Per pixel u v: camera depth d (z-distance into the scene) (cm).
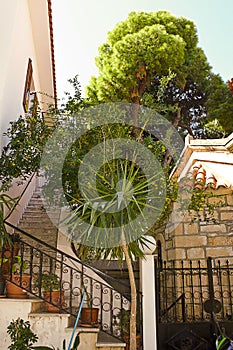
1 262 388
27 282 426
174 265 603
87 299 439
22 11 562
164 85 538
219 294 582
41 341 375
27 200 772
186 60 1269
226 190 594
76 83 523
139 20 1231
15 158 457
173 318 586
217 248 609
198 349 449
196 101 1283
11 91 522
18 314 379
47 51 749
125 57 1112
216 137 1205
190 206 491
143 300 440
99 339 430
